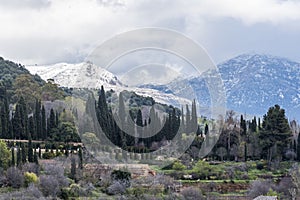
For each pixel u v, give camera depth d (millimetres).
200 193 72562
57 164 77875
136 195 61500
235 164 93188
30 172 74562
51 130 102562
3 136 102438
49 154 87188
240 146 100375
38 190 67438
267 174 90875
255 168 94750
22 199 64750
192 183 77000
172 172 75500
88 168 69625
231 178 85250
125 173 62625
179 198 67188
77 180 69938
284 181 82188
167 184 67250
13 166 76812
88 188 64875
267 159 100438
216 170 85562
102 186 64562
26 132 102938
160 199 62625
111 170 64375
